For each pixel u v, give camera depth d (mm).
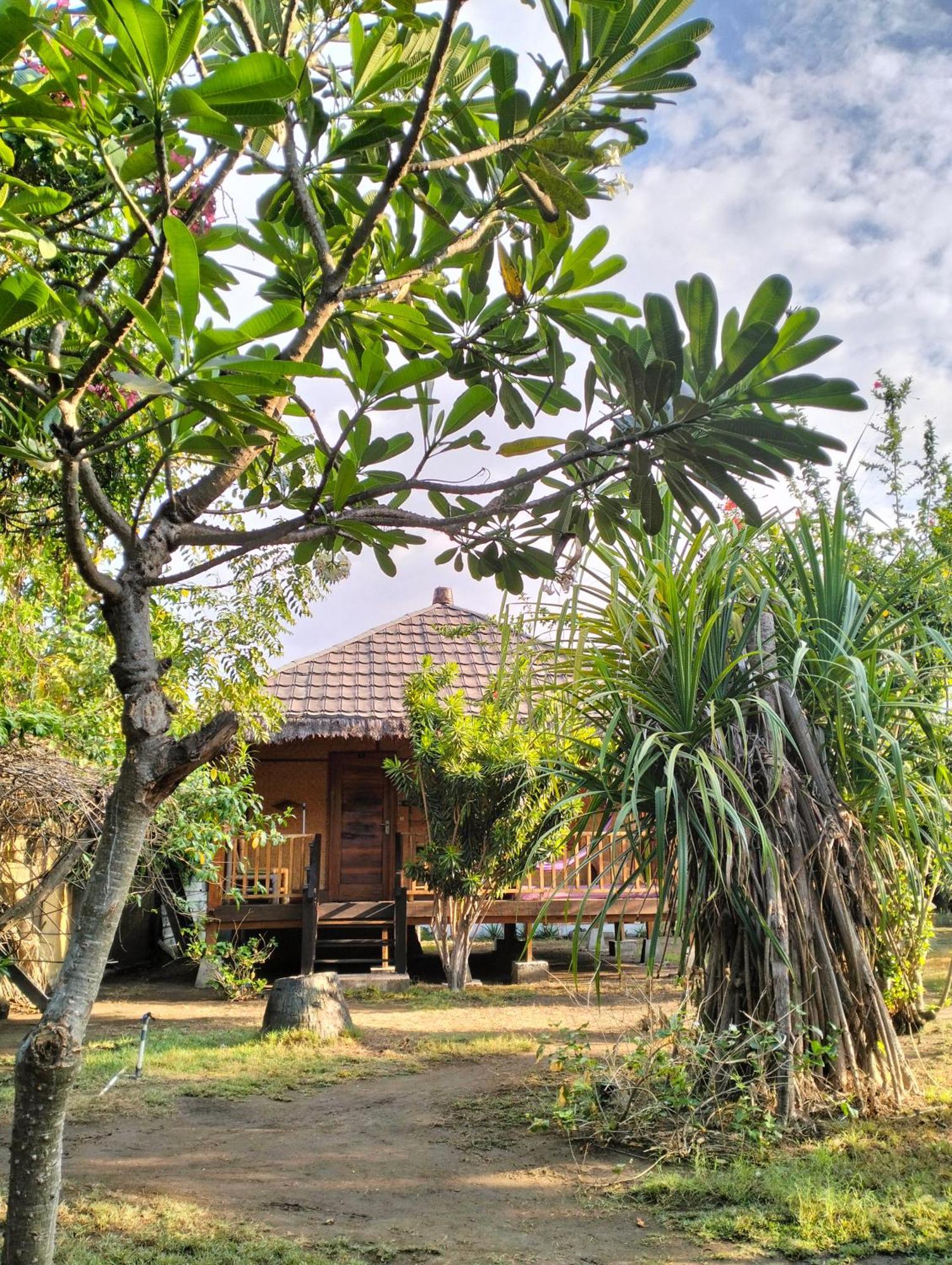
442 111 2824
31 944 10406
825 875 5406
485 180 2818
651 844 5590
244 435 2256
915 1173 4359
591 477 3219
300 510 3154
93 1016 10219
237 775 11758
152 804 2254
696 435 2551
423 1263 3736
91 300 2414
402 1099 6395
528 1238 3982
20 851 9289
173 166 2826
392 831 14445
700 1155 4738
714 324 2385
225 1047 8148
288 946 14297
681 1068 5141
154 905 14188
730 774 4984
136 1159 5113
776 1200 4195
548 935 16547
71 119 2193
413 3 2498
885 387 13109
